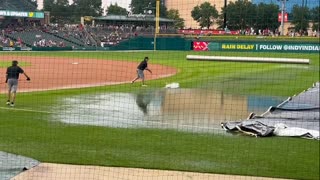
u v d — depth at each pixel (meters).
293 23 63.75
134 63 41.03
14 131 12.94
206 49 55.25
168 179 8.98
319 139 12.10
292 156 10.62
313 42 51.78
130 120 14.91
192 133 12.90
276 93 21.94
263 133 12.42
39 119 14.75
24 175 9.06
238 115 16.14
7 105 17.38
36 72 30.77
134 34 63.19
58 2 72.81
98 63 40.12
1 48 56.06
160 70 34.38
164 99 19.81
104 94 21.11
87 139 12.13
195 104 18.58
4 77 26.34
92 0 73.00
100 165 9.85
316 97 18.67
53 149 11.07
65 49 58.47
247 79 28.20
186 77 29.30
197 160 10.27
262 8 59.16
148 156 10.56
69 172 9.34
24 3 73.56
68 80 26.73
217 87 24.09
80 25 66.69
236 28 59.78
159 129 13.47
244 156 10.60
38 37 63.03
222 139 12.18
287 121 13.99
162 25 67.44
